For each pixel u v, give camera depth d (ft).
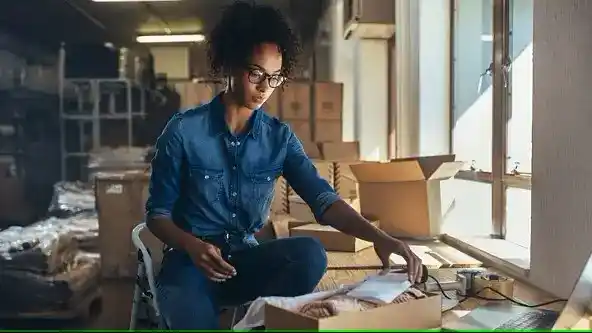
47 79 22.17
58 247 9.96
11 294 9.37
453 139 10.63
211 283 4.88
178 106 19.90
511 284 5.54
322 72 20.49
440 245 8.41
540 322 4.51
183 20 22.36
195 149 5.01
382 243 4.83
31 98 21.94
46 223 13.30
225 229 5.23
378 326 3.77
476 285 5.56
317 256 5.19
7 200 18.22
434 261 7.25
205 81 18.72
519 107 7.84
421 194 8.52
